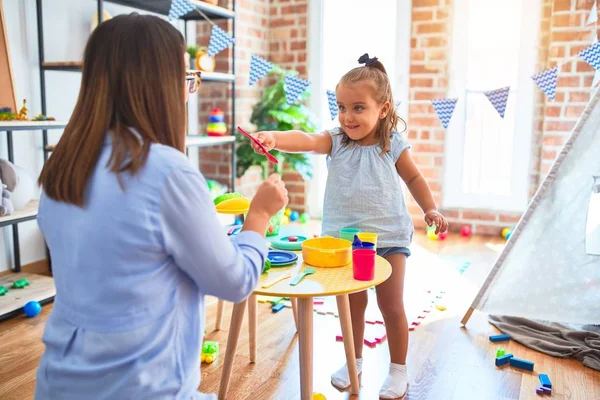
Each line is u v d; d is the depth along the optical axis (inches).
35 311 94.3
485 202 155.3
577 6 136.0
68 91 121.0
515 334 87.0
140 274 32.2
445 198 159.0
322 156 173.2
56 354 33.7
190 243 32.5
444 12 150.2
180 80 35.1
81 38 122.6
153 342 32.8
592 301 83.9
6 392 69.4
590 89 137.4
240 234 37.8
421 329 90.5
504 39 147.0
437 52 152.3
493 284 89.7
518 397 69.1
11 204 94.9
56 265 34.3
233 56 145.5
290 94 91.8
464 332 89.4
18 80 109.7
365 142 73.2
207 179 162.9
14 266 113.5
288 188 178.7
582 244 84.0
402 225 71.4
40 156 116.3
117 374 32.4
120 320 32.4
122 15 35.1
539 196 86.0
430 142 156.6
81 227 32.4
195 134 162.2
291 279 52.2
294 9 169.0
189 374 34.7
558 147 142.8
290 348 83.0
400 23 155.4
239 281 34.2
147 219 31.7
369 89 67.9
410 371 75.9
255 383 72.3
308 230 156.8
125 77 33.1
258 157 156.2
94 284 32.4
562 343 83.0
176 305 34.1
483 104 153.1
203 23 156.6
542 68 144.2
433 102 94.3
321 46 167.6
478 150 156.4
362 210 70.5
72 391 32.9
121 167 32.0
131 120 33.3
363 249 53.0
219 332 88.9
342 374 73.4
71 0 119.3
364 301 74.2
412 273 120.8
